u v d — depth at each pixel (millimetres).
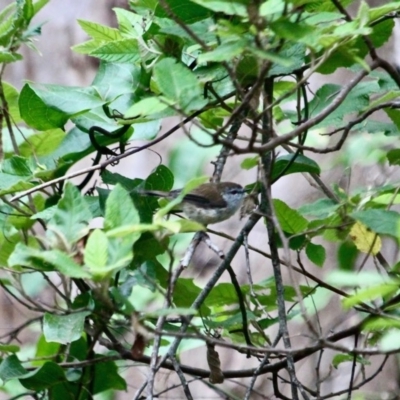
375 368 11188
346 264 7801
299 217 6969
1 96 7438
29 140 7828
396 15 6781
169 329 7293
